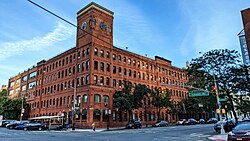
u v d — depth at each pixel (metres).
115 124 48.25
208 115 83.50
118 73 52.31
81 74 48.84
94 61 47.34
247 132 13.67
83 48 49.84
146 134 26.50
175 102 68.25
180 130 33.44
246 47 21.34
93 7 49.78
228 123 29.17
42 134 27.69
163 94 28.62
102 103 46.78
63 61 56.84
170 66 70.44
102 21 51.19
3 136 23.94
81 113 45.84
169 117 65.56
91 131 35.84
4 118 66.31
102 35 50.38
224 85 32.38
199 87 34.28
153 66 63.84
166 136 23.50
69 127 44.66
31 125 39.41
